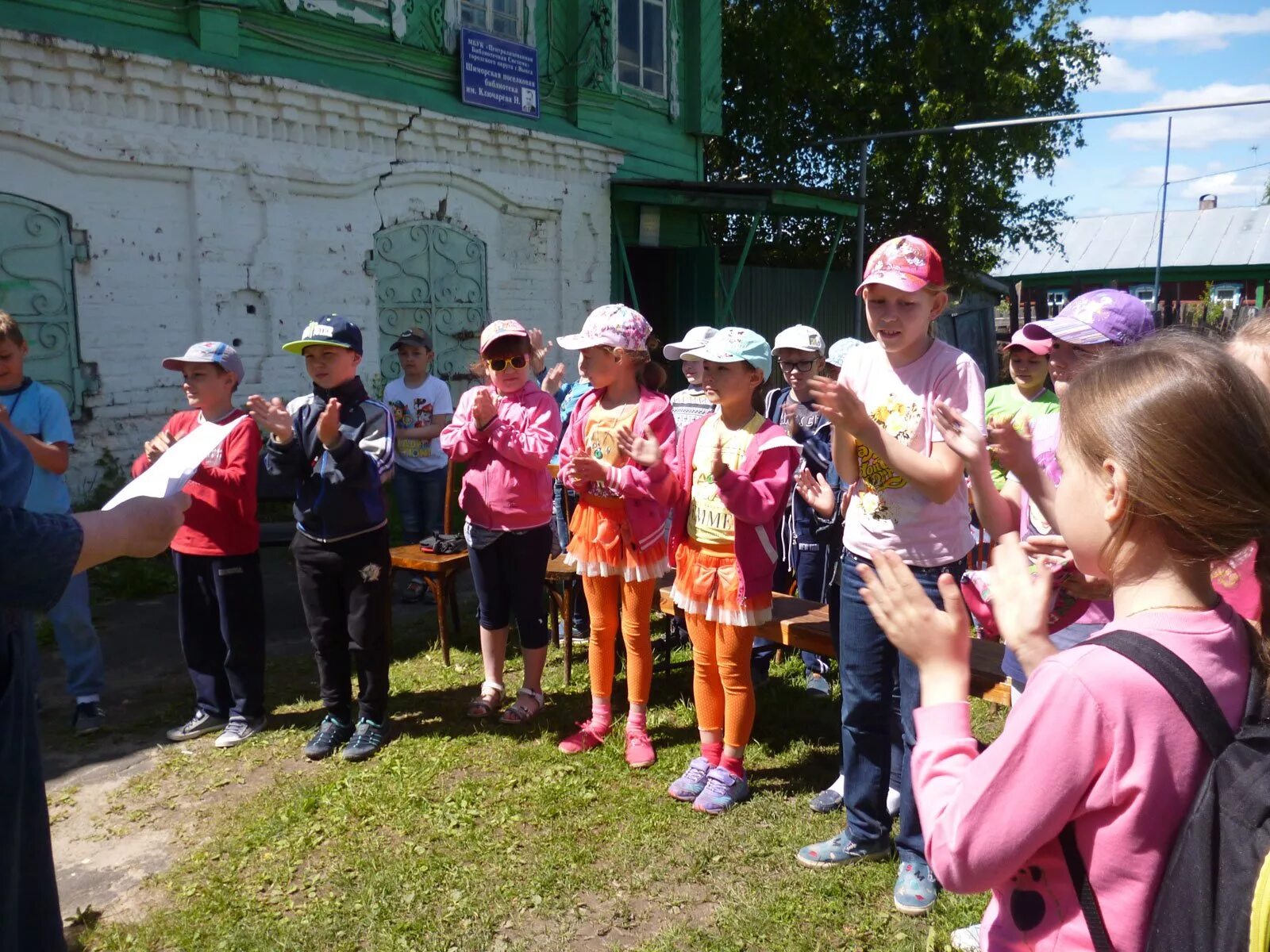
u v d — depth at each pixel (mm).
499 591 4383
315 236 8484
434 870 3211
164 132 7363
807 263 18781
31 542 1388
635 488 3611
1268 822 1076
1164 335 1320
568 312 11117
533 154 10414
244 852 3350
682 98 13000
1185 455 1157
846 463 2922
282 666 5258
